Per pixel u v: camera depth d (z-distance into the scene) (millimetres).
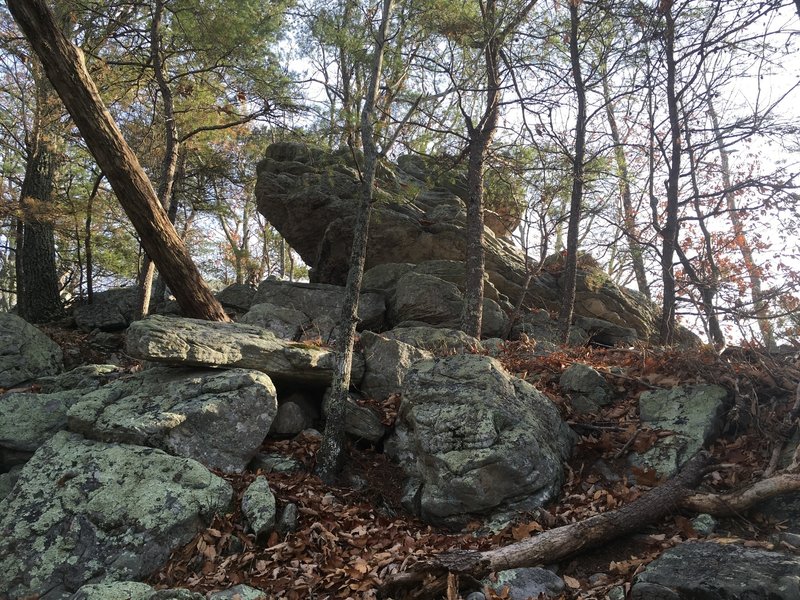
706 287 13227
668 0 11453
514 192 14414
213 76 14422
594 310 14812
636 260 19562
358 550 5184
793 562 3979
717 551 4312
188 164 18781
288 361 7402
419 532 5570
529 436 5836
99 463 5805
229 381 6648
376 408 7453
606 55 13336
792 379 6441
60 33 7633
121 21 13609
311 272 15609
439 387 6531
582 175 13859
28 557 5098
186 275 8734
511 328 13250
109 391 6844
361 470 6633
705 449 5941
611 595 4340
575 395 7277
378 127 8930
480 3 10438
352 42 8562
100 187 19953
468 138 11484
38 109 15695
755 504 5137
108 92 14766
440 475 5793
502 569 4629
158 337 6656
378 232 14484
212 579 4895
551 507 5676
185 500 5414
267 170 16016
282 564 5051
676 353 7508
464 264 14016
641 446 6168
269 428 6844
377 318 13117
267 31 12633
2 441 6586
